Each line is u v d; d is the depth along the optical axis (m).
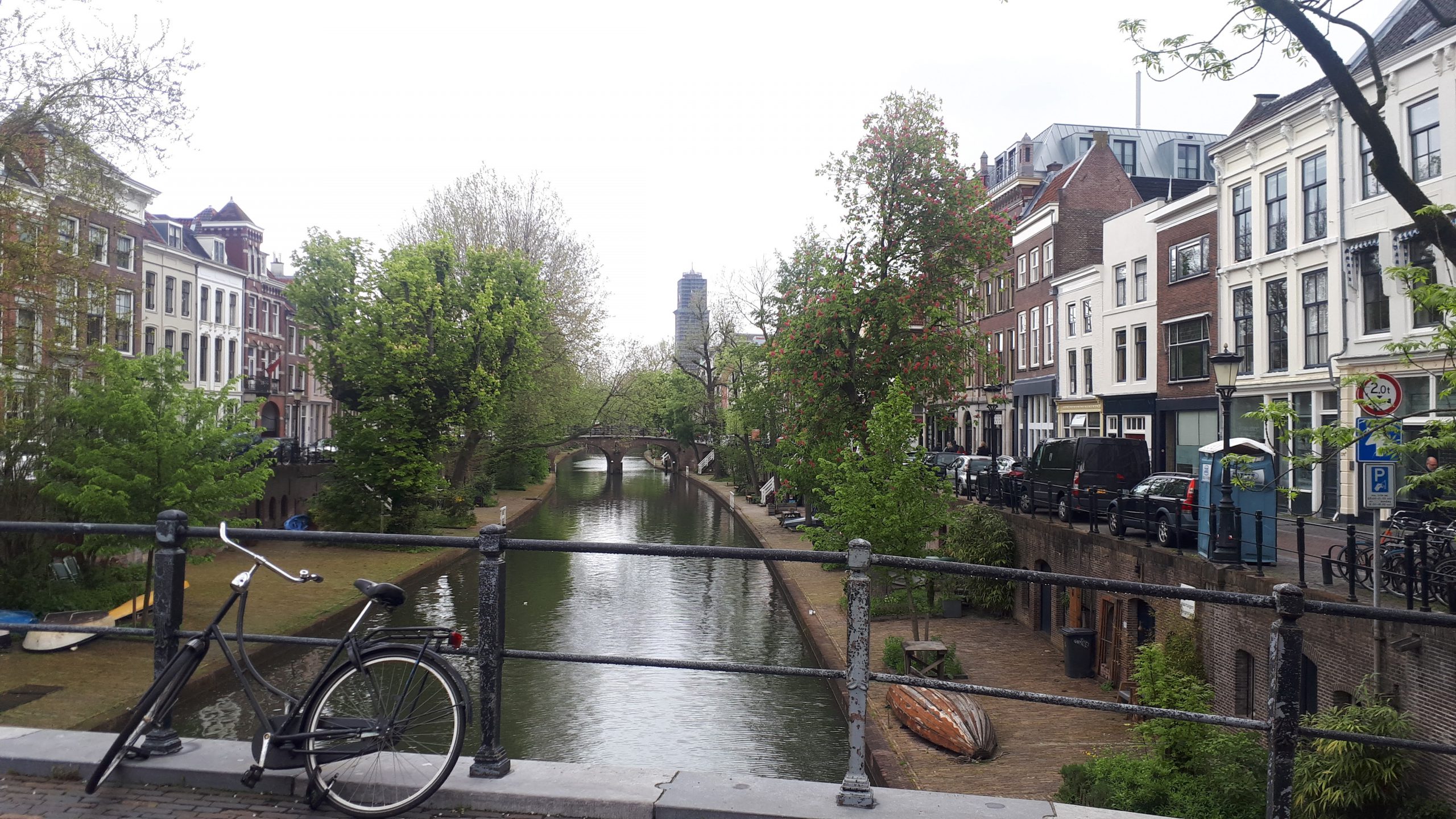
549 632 24.44
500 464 55.59
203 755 4.55
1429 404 20.55
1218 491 14.98
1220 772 10.34
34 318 20.97
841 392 28.64
